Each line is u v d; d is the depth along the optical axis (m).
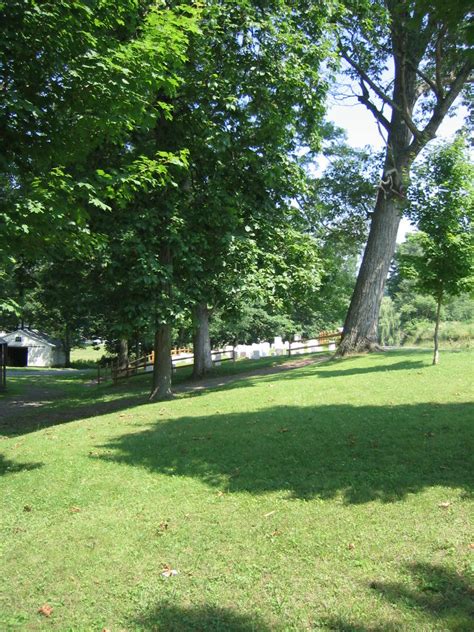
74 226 7.32
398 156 20.31
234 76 14.44
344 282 31.19
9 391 31.12
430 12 5.29
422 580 3.79
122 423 11.17
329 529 4.78
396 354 19.08
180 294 14.42
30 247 7.34
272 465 6.84
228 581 4.04
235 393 14.15
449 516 4.79
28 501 6.27
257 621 3.49
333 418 9.19
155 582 4.11
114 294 16.97
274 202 16.53
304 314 52.47
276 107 14.74
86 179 7.36
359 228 26.58
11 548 4.95
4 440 11.03
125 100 7.11
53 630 3.57
